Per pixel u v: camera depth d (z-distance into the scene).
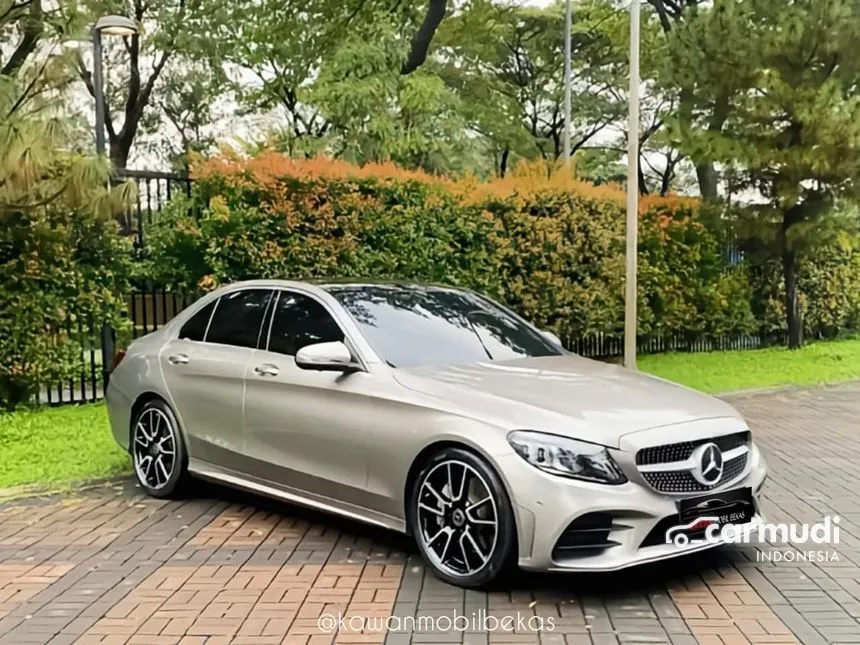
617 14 25.34
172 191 11.34
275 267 11.15
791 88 15.49
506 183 13.56
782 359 16.03
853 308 20.16
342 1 21.62
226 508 6.39
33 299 9.91
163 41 22.20
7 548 5.49
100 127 11.90
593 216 14.52
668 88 20.41
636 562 4.35
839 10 15.06
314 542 5.56
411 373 5.16
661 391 5.18
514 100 28.91
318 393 5.42
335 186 11.60
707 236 16.53
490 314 6.36
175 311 11.55
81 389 10.72
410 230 12.23
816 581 4.86
